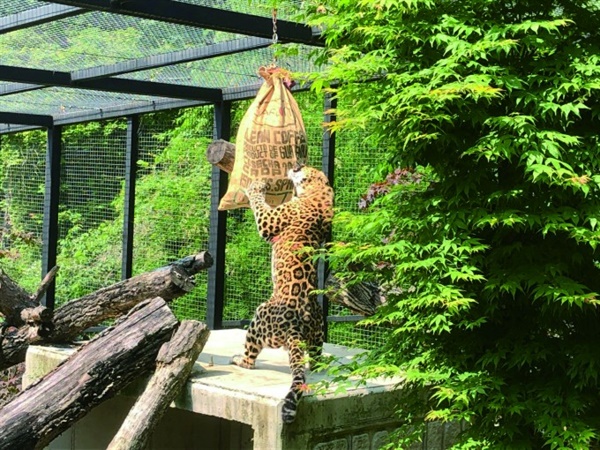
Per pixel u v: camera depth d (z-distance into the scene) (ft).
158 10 16.79
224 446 20.54
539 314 12.80
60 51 21.58
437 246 12.21
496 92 11.42
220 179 25.41
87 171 32.17
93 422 18.74
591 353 11.97
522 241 12.69
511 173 12.53
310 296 15.56
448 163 12.75
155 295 18.86
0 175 36.65
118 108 28.81
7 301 19.83
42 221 34.04
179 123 31.27
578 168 12.01
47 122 31.53
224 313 28.27
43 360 18.89
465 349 12.85
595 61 11.78
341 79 13.20
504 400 12.23
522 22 12.23
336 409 14.66
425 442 15.89
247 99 25.13
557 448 11.91
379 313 13.01
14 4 18.40
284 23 18.42
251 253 28.12
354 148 24.03
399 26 12.27
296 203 16.14
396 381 15.70
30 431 14.38
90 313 19.21
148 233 31.01
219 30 17.83
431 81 11.65
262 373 16.21
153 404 14.93
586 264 12.69
